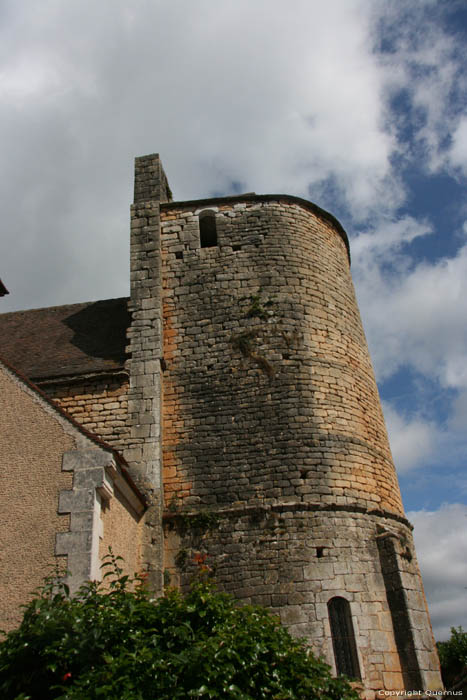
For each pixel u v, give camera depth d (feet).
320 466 38.83
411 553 38.63
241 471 38.99
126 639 20.49
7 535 26.86
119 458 30.76
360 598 34.88
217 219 49.60
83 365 43.32
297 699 21.52
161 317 45.34
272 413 40.63
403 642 34.14
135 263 47.57
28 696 18.63
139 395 41.11
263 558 35.86
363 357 47.16
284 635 24.12
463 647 45.24
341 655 33.14
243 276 46.50
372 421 44.01
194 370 43.16
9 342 49.52
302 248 48.32
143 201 51.29
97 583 23.22
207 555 36.50
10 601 25.25
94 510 27.40
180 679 19.84
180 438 40.73
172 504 38.40
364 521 37.99
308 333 44.11
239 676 20.84
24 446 29.19
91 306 53.52
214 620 22.50
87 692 18.39
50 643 20.07
